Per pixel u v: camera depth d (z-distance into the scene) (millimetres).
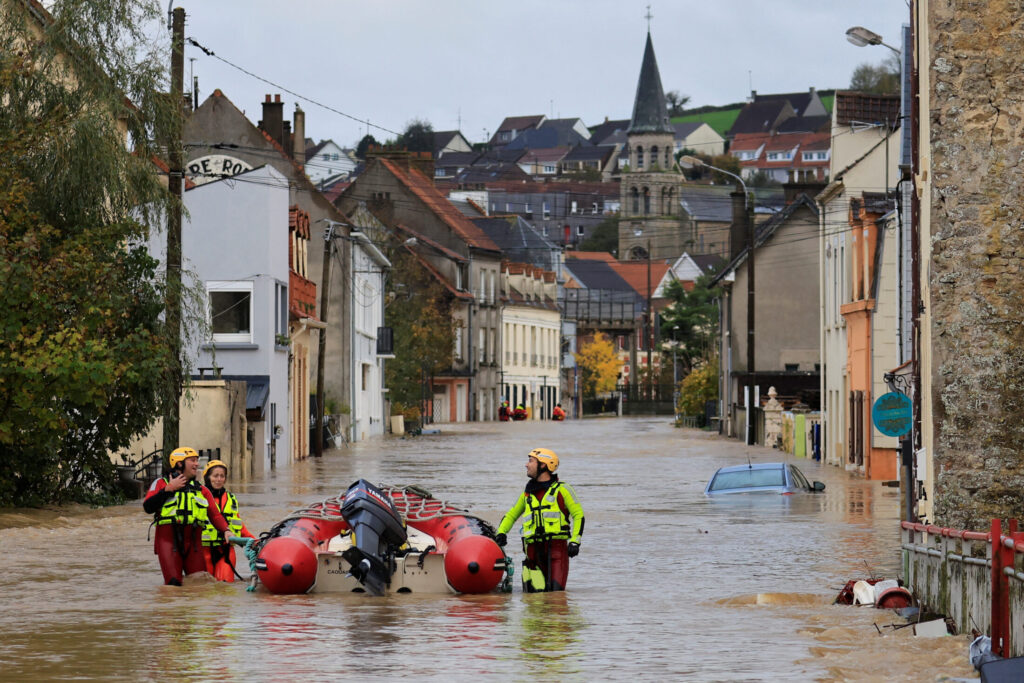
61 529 49594
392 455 110188
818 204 108688
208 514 36531
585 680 23125
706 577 38688
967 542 26359
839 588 36312
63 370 51000
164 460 62312
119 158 56750
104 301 53469
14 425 52750
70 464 59312
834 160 114375
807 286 137250
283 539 34781
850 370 93188
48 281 52125
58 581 36844
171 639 27453
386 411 164875
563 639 27562
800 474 73250
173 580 36062
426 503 38438
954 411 31109
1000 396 31016
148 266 57438
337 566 35062
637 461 102438
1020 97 31531
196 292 63000
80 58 56969
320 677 23438
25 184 53500
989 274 31234
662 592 35375
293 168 134625
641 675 23516
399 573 35062
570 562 42281
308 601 33250
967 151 31484
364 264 145750
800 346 137125
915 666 23797
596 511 59688
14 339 51656
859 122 114188
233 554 37531
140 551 43656
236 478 81188
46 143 55219
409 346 172750
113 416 58688
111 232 55219
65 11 56344
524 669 24172
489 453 112938
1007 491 30859
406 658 25297
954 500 31031
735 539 48562
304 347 109562
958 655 24469
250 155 134500
